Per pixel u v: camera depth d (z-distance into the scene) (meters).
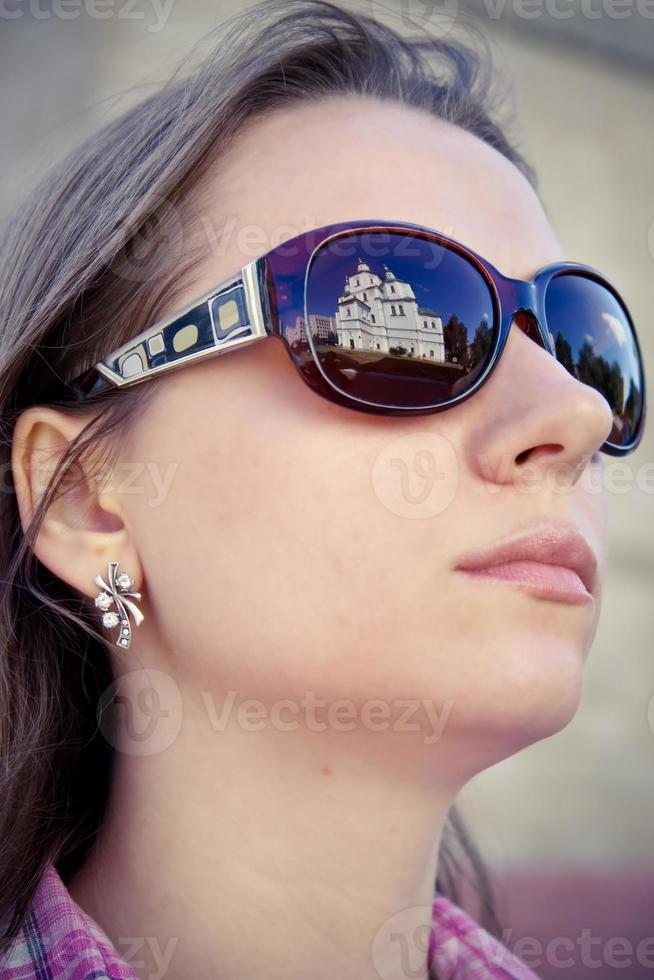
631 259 4.82
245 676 1.11
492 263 1.23
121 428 1.21
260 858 1.17
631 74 4.98
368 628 1.05
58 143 2.22
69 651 1.35
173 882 1.19
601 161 4.84
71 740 1.35
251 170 1.25
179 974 1.17
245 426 1.12
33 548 1.23
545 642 1.06
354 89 1.41
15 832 1.27
